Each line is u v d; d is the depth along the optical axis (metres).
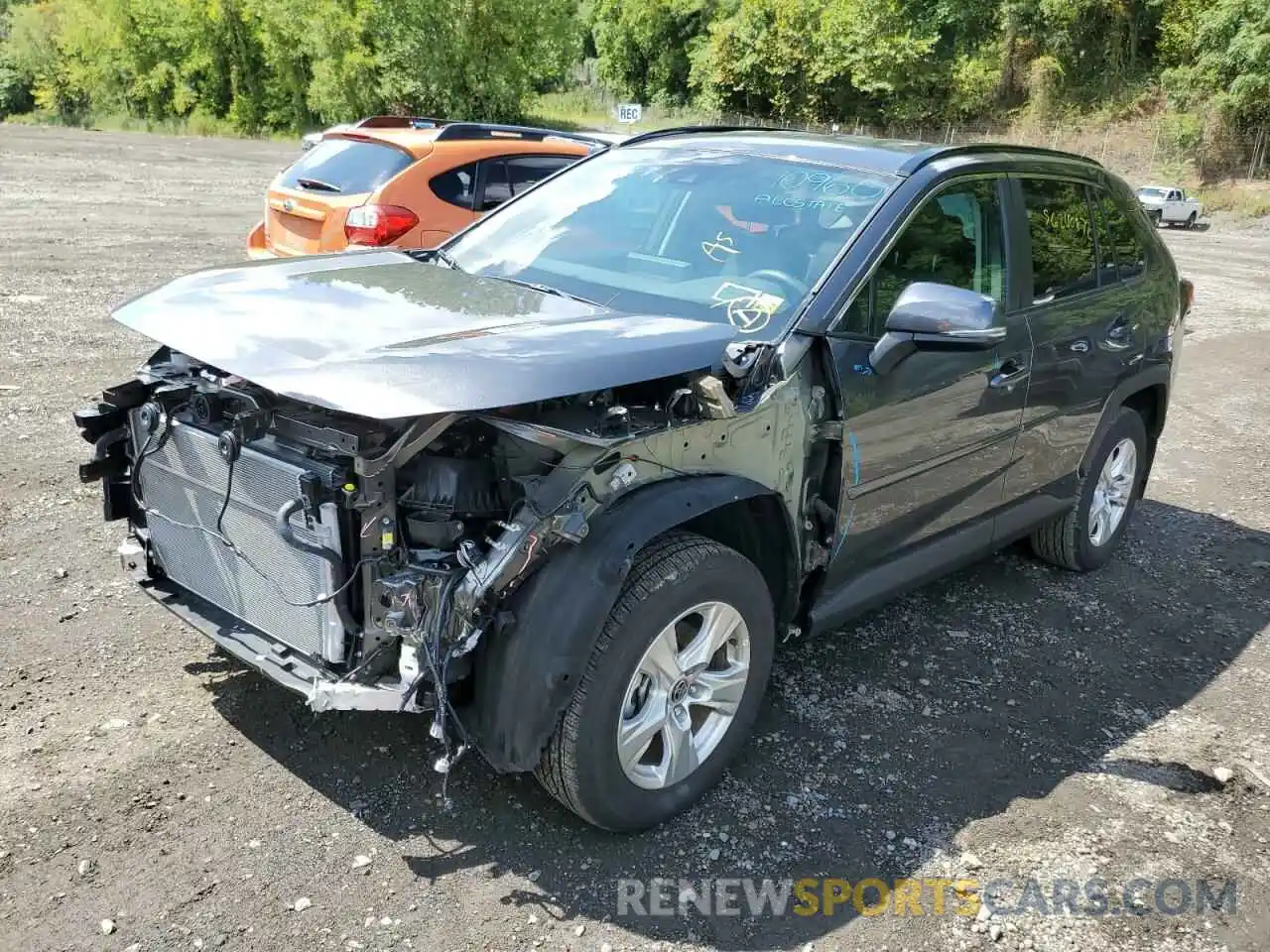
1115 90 44.75
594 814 2.81
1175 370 5.34
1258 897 2.94
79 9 51.62
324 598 2.60
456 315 3.04
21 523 4.70
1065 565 5.11
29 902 2.55
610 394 2.77
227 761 3.15
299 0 41.50
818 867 2.92
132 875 2.67
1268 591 5.14
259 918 2.56
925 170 3.79
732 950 2.59
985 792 3.33
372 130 8.11
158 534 3.21
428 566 2.55
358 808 2.98
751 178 3.91
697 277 3.56
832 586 3.55
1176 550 5.61
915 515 3.77
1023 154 4.36
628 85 63.62
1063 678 4.11
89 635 3.80
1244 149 37.97
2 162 24.22
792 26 48.22
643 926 2.64
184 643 3.80
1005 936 2.72
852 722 3.66
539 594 2.59
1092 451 4.79
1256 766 3.60
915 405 3.54
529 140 8.35
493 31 38.72
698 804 3.14
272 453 2.70
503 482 2.62
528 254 3.93
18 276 10.59
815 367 3.24
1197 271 19.75
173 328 2.83
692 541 2.91
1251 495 6.64
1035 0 46.16
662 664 2.85
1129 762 3.57
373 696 2.58
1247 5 37.81
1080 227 4.63
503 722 2.61
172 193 19.66
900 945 2.67
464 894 2.69
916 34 47.88
